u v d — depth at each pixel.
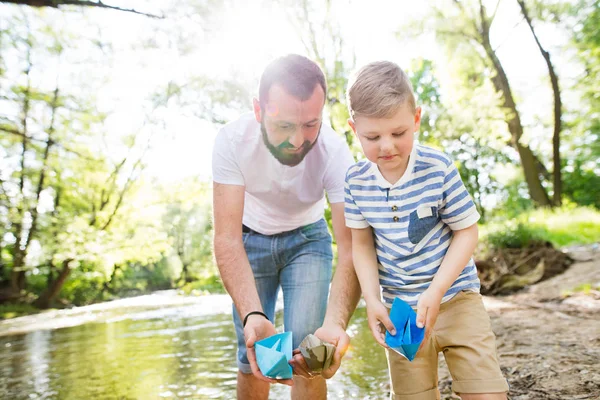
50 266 17.80
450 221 1.79
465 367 1.69
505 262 6.71
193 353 4.25
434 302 1.63
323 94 1.83
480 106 15.20
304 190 2.15
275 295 2.40
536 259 6.66
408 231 1.79
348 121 1.83
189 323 6.76
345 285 1.97
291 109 1.78
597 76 15.41
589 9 14.38
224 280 1.98
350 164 2.12
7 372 4.07
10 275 18.05
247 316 1.82
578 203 22.72
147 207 19.92
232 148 2.04
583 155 21.34
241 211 2.06
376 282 1.85
